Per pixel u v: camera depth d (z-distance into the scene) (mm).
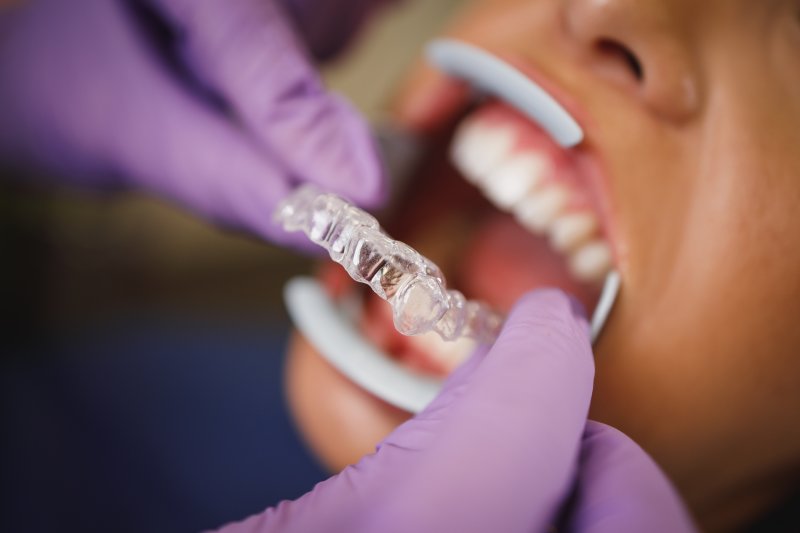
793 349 627
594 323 645
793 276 611
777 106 622
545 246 946
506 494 462
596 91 654
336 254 522
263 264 1548
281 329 1488
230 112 964
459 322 547
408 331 499
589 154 661
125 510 1121
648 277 635
